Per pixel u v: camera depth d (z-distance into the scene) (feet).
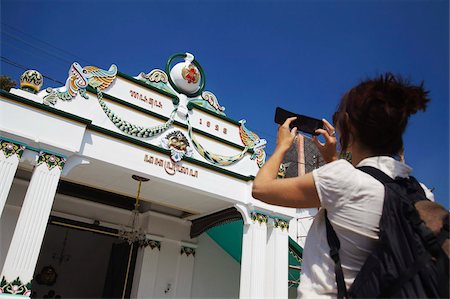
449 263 4.04
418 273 4.05
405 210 4.42
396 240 4.31
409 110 5.28
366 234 4.62
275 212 33.53
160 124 31.12
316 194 5.06
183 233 42.09
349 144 5.73
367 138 5.39
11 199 31.89
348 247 4.72
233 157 34.12
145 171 28.63
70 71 27.89
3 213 31.35
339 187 4.82
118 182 32.81
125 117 29.63
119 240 42.98
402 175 5.08
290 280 40.45
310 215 49.55
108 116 28.50
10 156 23.49
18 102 24.70
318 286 4.86
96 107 28.27
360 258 4.66
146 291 37.78
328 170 4.99
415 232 4.28
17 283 21.35
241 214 33.27
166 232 40.96
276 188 5.31
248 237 32.27
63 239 53.88
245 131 36.14
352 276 4.64
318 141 6.91
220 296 42.45
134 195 35.81
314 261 5.05
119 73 30.50
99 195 38.63
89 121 26.61
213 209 37.70
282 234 33.58
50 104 26.20
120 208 40.01
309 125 6.82
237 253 39.91
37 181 23.91
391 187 4.74
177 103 32.78
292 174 59.31
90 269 54.39
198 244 42.60
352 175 4.85
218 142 33.96
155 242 40.06
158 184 32.58
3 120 23.88
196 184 30.91
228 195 32.37
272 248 32.94
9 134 23.62
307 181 5.11
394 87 5.34
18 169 32.42
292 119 6.56
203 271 42.06
